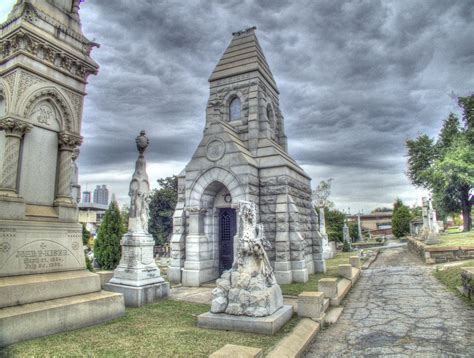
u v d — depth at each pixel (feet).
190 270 49.52
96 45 33.04
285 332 24.80
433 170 116.88
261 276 28.60
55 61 29.37
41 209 27.68
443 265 62.08
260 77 61.41
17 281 23.45
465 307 32.12
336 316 31.30
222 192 55.26
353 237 196.54
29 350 19.51
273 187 51.98
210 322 25.89
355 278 51.70
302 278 47.78
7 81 27.12
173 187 147.84
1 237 23.59
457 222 234.38
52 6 30.25
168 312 31.40
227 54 65.41
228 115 62.13
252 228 30.12
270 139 59.00
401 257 88.69
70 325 24.41
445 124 129.08
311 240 60.34
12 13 28.40
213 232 54.13
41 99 28.27
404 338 24.49
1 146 26.76
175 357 19.07
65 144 29.96
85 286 27.76
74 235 28.78
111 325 26.16
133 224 39.04
